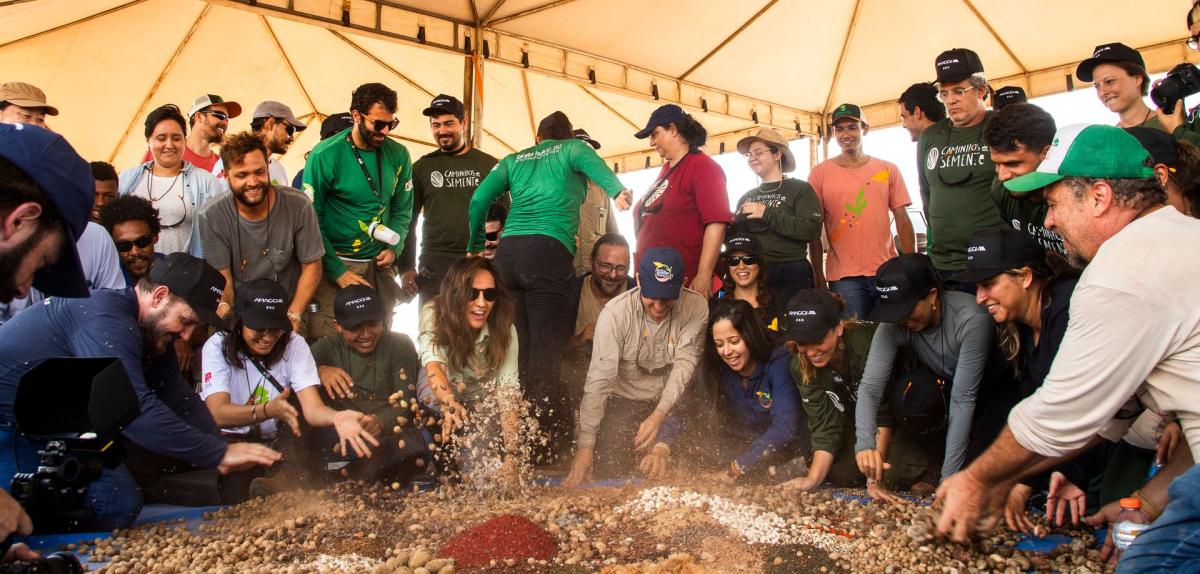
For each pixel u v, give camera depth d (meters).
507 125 9.84
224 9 7.73
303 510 3.66
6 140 1.72
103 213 4.46
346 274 5.23
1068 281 3.19
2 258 1.74
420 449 4.37
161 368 3.67
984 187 5.02
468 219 6.13
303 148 9.73
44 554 2.99
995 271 3.29
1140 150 2.26
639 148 10.12
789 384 4.34
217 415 4.18
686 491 3.78
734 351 4.36
